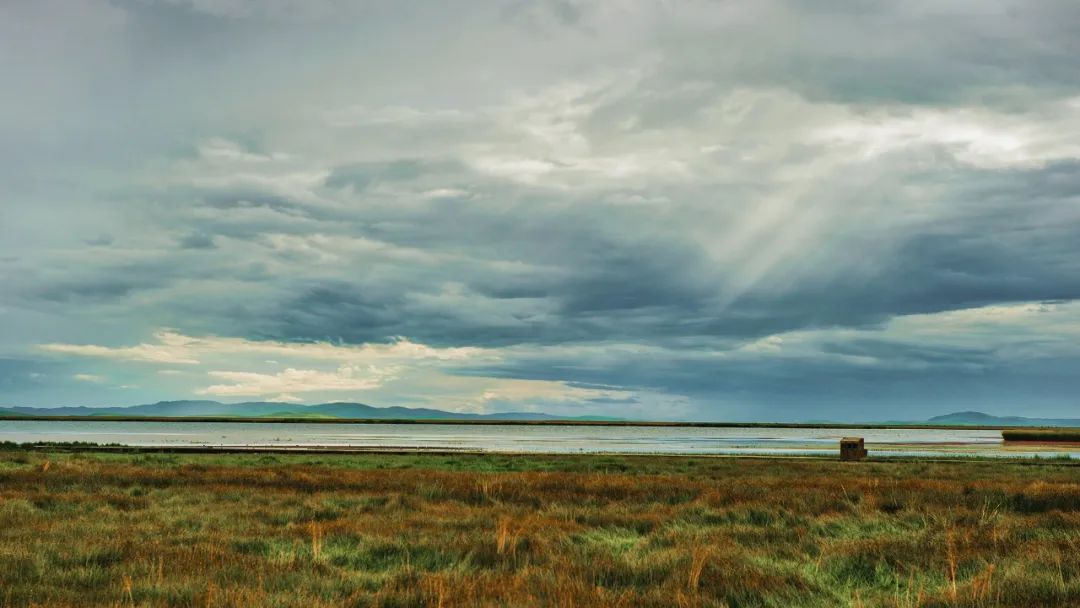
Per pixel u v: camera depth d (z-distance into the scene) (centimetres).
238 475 3152
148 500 2234
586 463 4566
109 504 2125
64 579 1120
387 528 1688
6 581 1100
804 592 1105
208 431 17488
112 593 1026
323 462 4609
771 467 4303
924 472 3916
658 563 1248
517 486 2719
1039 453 7194
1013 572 1151
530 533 1583
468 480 2938
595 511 2086
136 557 1277
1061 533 1631
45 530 1583
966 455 6506
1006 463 4981
